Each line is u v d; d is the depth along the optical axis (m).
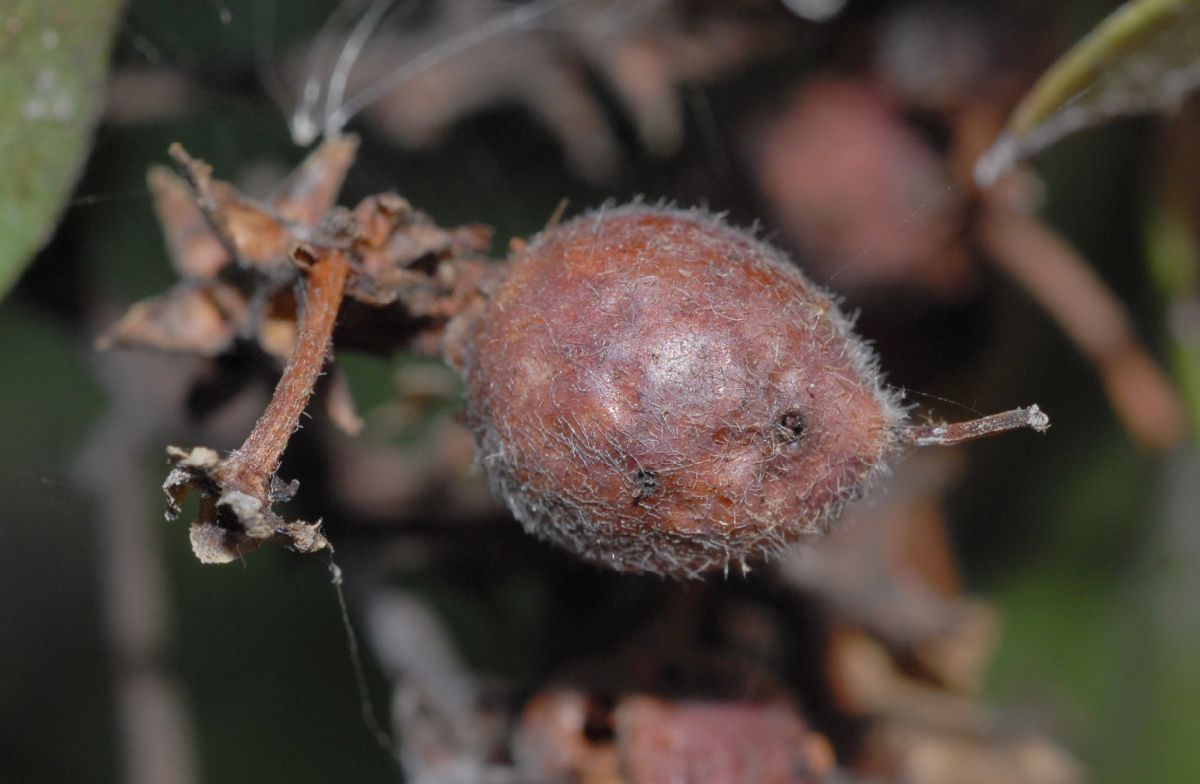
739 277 0.08
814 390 0.07
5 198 0.08
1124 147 0.09
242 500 0.07
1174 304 0.09
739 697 0.08
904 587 0.09
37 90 0.08
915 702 0.09
